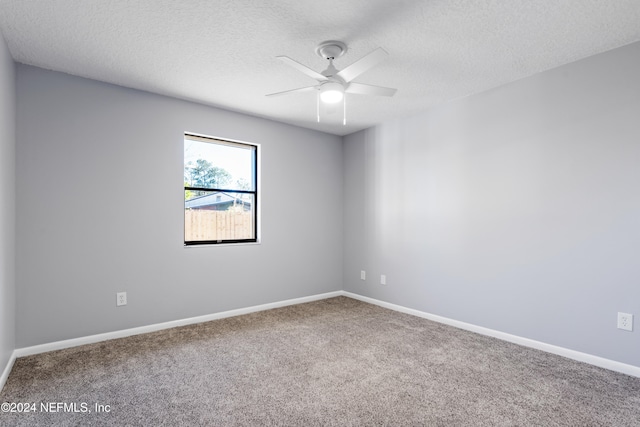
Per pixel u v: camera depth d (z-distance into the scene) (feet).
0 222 7.02
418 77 9.66
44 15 6.68
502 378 7.63
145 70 9.18
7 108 7.74
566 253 8.82
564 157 8.87
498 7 6.47
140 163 10.52
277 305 13.73
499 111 10.25
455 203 11.41
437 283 11.94
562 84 8.91
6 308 7.60
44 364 8.22
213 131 12.02
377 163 14.30
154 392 6.97
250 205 13.42
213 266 12.02
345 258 15.94
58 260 9.19
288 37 7.52
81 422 5.95
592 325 8.37
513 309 9.87
